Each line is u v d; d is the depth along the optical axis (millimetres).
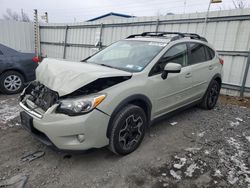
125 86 2854
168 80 3494
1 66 5586
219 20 6531
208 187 2527
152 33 4551
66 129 2479
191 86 4152
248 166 2934
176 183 2568
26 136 3512
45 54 13664
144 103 3182
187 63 4062
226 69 6668
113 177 2629
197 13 6945
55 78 2777
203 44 4641
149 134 3758
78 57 11469
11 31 12578
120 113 2809
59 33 12344
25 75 6027
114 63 3588
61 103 2561
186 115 4734
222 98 6398
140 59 3467
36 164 2814
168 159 3035
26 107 2996
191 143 3512
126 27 8945
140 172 2736
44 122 2574
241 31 6199
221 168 2873
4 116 4277
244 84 6336
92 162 2900
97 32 10094
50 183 2492
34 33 13469
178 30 7492
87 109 2508
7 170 2678
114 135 2779
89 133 2539
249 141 3652
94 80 2566
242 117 4762
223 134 3881
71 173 2674
